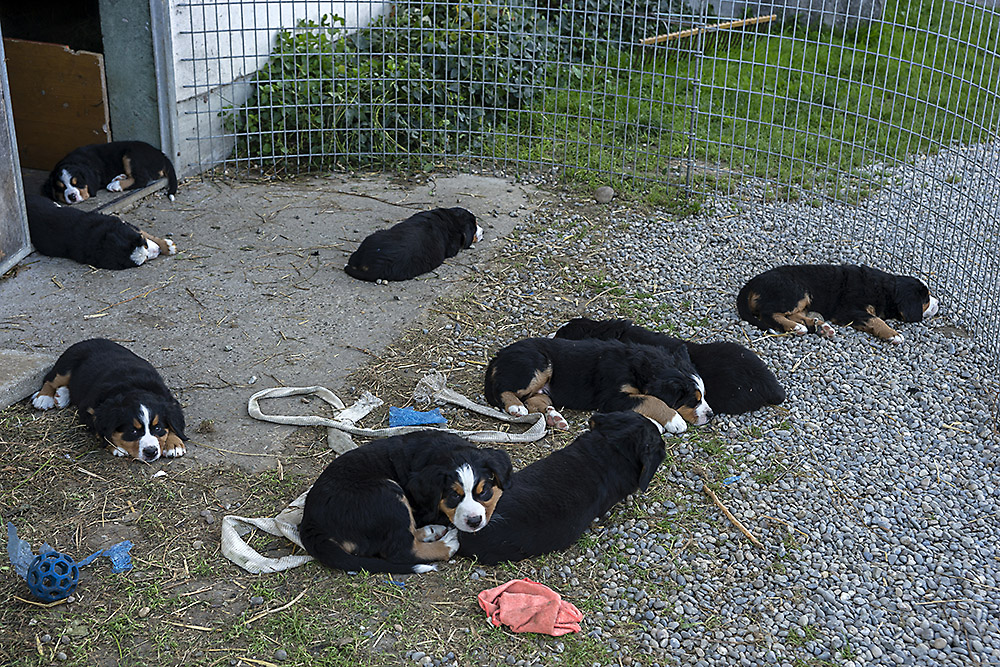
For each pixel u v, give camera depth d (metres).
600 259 3.37
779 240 3.53
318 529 2.08
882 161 3.99
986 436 2.57
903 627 2.08
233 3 3.64
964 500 2.38
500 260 3.33
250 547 2.15
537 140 4.19
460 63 4.03
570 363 2.57
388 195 3.76
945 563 2.21
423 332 2.91
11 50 3.66
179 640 1.96
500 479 2.11
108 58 3.63
